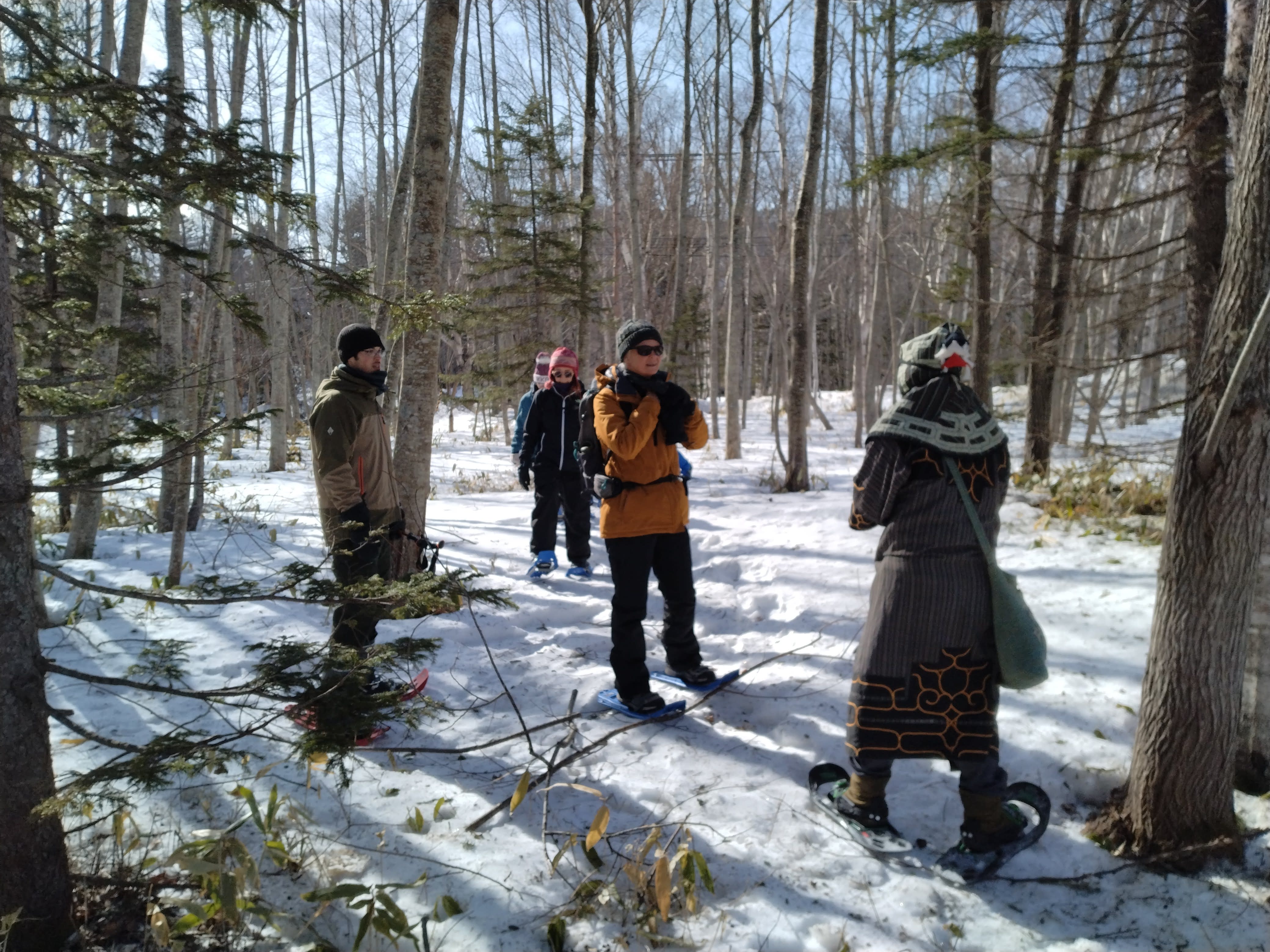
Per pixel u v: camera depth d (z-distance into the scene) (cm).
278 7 375
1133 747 316
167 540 753
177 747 215
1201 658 253
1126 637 422
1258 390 238
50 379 330
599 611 534
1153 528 614
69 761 316
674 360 1877
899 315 2236
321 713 229
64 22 810
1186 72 683
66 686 388
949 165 952
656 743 348
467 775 321
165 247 332
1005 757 326
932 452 260
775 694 393
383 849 268
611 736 344
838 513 788
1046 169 995
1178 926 237
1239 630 252
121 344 584
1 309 206
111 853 262
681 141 2462
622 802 301
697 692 397
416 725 242
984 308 890
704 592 561
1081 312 897
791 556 624
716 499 927
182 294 793
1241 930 233
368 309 368
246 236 328
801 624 488
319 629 468
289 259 339
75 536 679
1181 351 876
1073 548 584
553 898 248
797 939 232
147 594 223
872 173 806
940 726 259
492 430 2433
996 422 271
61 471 238
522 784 271
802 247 961
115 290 638
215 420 541
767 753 339
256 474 1345
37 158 287
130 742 333
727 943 229
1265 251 235
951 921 241
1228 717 255
